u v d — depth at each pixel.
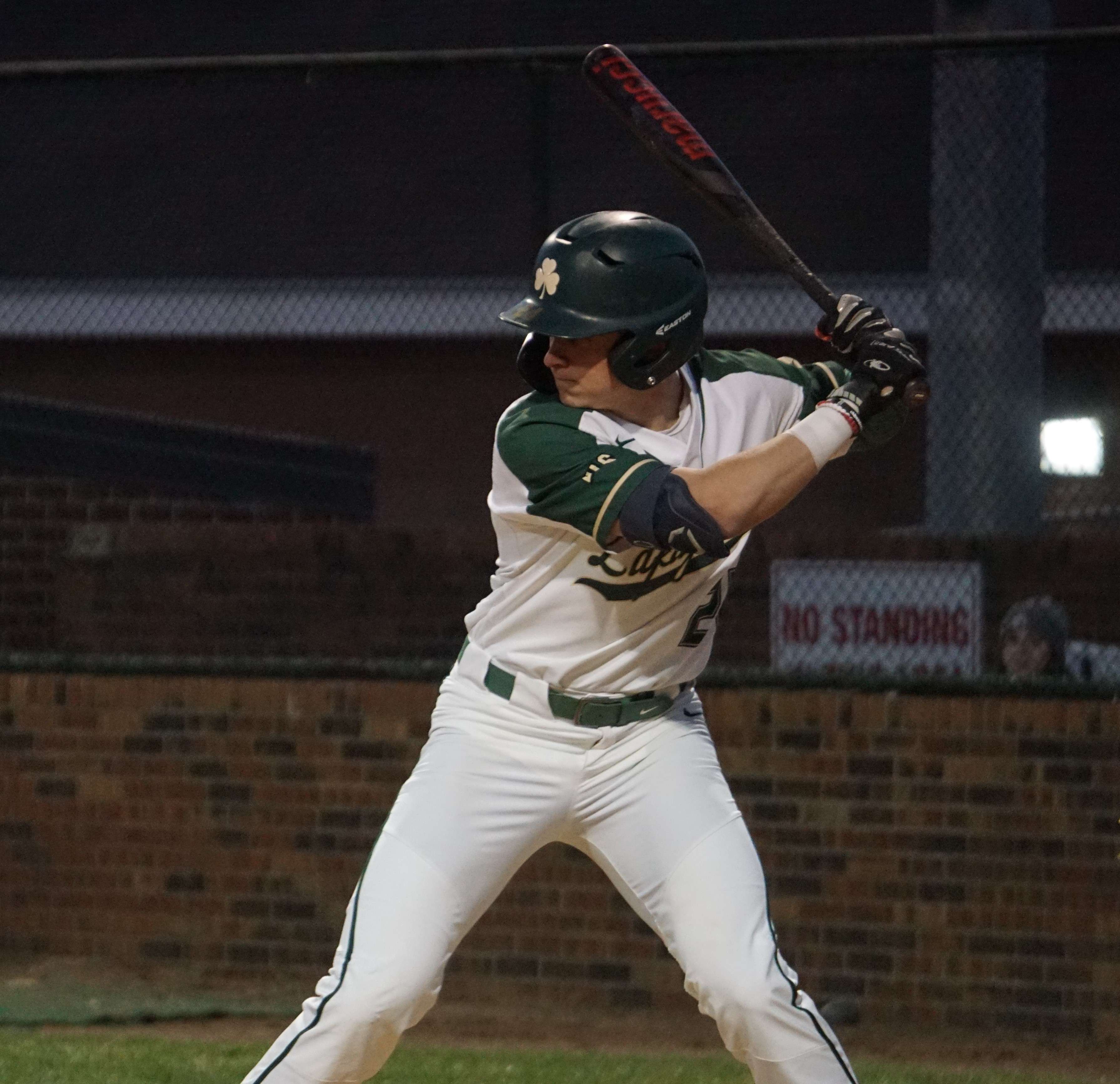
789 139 40.00
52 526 27.89
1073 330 30.98
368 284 37.88
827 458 11.21
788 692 22.66
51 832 24.89
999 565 24.44
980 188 25.53
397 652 25.91
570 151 39.03
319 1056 11.54
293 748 24.11
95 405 39.66
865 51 22.91
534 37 44.53
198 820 24.39
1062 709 21.72
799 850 22.52
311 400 38.50
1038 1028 21.70
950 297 25.67
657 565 11.56
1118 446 30.95
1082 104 37.78
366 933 11.62
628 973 22.97
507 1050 20.42
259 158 42.56
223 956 24.25
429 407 37.78
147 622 26.80
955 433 25.58
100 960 24.64
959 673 23.48
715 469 10.95
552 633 11.98
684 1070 19.00
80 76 24.48
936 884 22.08
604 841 12.16
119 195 42.53
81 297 39.22
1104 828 21.56
